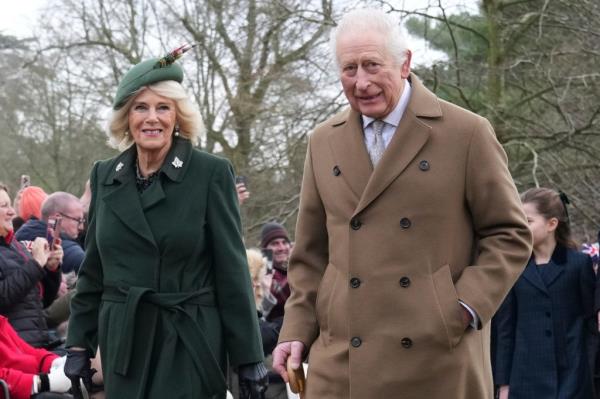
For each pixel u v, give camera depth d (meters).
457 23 14.42
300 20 14.35
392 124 3.31
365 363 3.20
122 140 4.00
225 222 3.88
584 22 13.47
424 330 3.15
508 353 5.61
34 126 21.88
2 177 22.11
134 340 3.76
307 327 3.45
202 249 3.85
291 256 3.55
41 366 5.08
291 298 3.50
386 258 3.22
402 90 3.32
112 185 3.92
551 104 13.52
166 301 3.76
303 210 3.53
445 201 3.22
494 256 3.20
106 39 19.45
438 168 3.23
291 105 15.23
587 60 13.77
